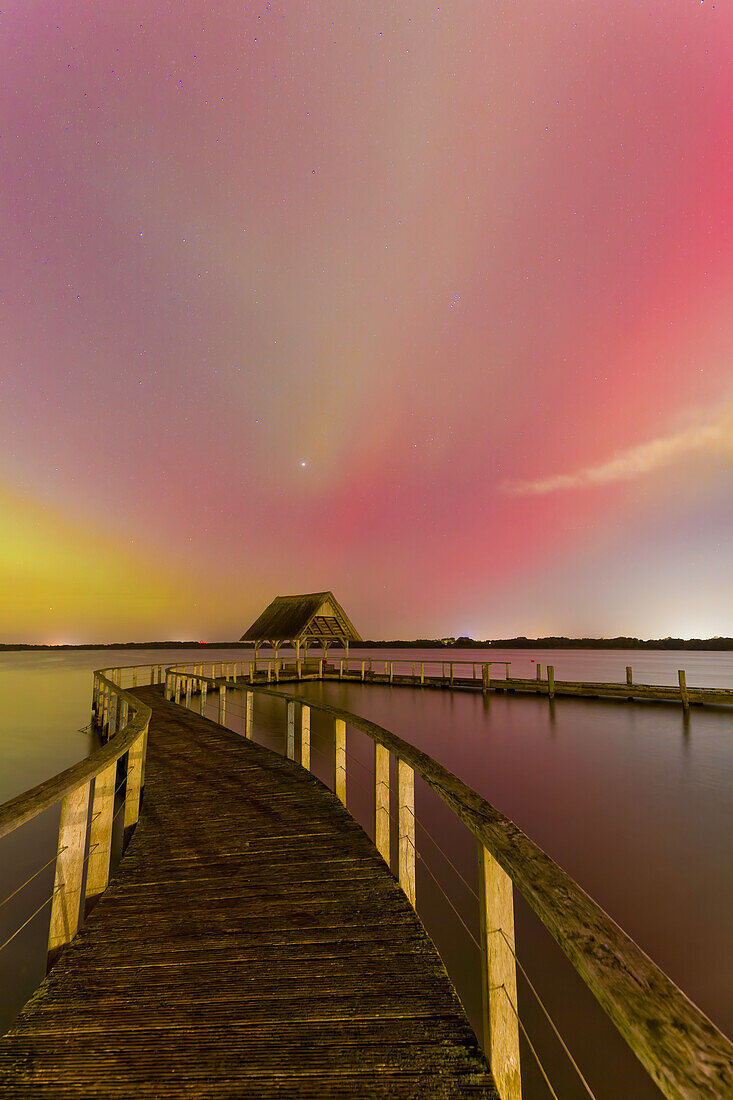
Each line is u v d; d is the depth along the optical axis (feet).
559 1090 11.18
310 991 7.82
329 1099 5.84
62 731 50.62
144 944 9.21
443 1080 6.07
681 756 38.01
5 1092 6.00
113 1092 5.98
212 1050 6.59
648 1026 2.59
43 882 20.77
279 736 44.75
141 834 14.90
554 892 4.20
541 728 48.19
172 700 49.88
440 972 8.31
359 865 12.57
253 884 11.63
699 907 17.65
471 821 6.36
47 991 7.86
